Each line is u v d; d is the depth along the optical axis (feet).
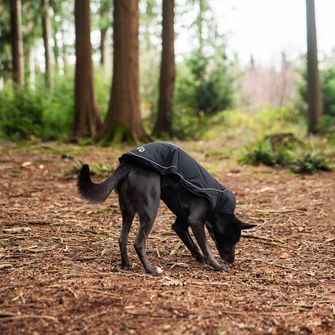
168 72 67.10
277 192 32.27
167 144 17.63
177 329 12.22
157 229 22.94
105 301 13.79
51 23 108.17
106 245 20.29
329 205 28.50
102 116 70.03
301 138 53.47
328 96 71.82
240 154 48.42
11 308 13.25
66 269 16.70
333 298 15.03
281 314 13.53
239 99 93.76
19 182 33.81
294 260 19.34
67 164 41.55
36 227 22.61
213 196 17.74
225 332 12.16
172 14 66.49
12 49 76.13
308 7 62.23
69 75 70.08
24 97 64.23
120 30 54.70
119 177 16.93
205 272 17.58
